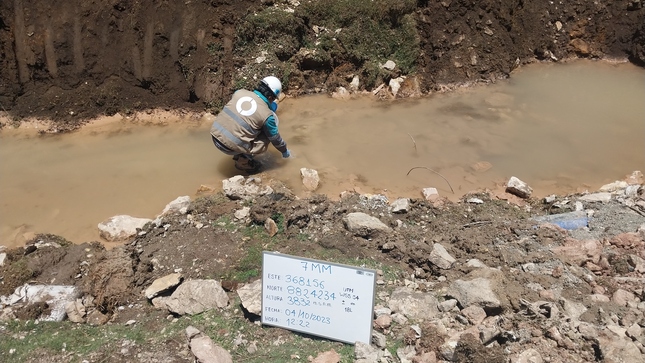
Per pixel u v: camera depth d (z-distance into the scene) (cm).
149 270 477
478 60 882
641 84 890
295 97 816
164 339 396
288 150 666
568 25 967
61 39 750
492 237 520
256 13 806
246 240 510
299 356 374
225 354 371
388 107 807
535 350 362
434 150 710
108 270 459
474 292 408
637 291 426
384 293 433
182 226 539
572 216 557
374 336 383
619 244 494
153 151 695
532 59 948
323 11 838
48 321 425
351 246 496
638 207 573
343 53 834
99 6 757
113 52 762
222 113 622
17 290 456
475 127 763
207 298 425
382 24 851
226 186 593
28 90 747
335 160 682
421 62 859
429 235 521
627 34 964
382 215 553
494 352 349
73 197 611
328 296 375
